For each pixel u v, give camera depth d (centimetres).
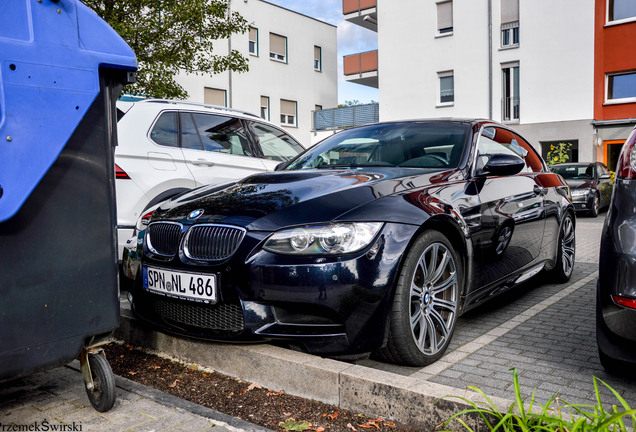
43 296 219
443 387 226
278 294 252
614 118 1914
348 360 271
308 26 2917
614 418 166
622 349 238
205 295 267
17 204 205
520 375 272
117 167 479
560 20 1933
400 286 264
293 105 2862
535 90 2011
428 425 218
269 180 324
